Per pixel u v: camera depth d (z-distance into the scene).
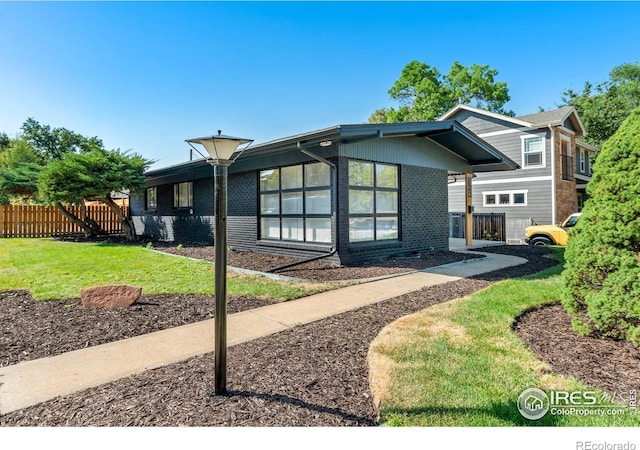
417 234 9.71
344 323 4.07
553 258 9.00
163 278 6.45
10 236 14.54
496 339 3.38
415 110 28.53
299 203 8.80
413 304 4.83
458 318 4.00
